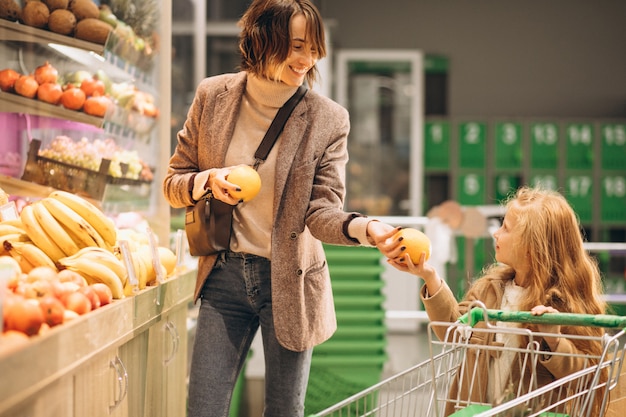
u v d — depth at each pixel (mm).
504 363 1958
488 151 8344
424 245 1918
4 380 1325
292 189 2107
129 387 2332
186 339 3352
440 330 1999
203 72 5828
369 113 8844
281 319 2080
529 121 8289
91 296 1928
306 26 2012
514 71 9000
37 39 2734
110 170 2994
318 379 3846
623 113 9023
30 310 1567
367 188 8859
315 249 2199
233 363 2164
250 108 2154
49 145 2871
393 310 6906
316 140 2131
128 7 3297
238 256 2141
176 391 3139
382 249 1917
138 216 3246
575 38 8984
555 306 2105
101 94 2977
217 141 2158
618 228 8359
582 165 8273
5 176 2703
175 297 2807
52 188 2789
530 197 2203
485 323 1833
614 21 8969
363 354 3867
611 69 8992
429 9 8938
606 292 7527
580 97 9016
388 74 8812
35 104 2764
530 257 2145
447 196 8773
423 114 9125
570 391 1882
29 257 2074
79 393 1839
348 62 8648
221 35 6473
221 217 2100
